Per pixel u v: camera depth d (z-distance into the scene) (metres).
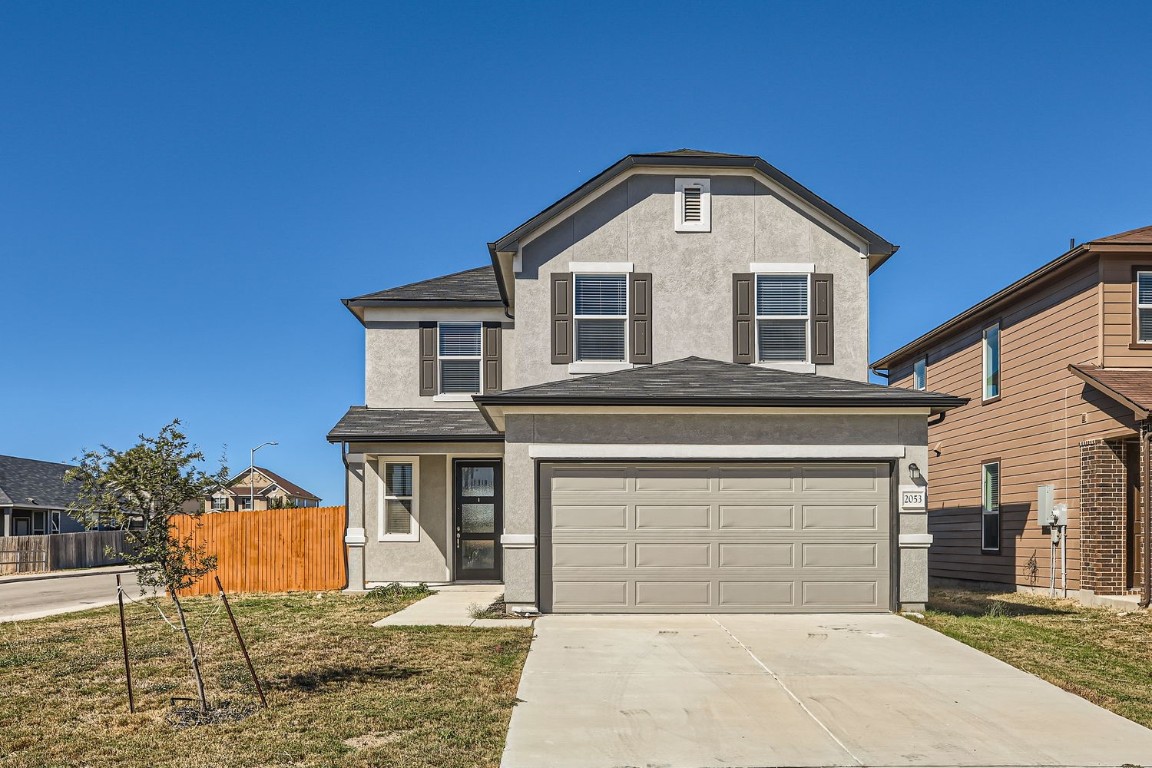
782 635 11.45
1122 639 11.71
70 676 9.76
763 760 6.86
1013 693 8.77
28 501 40.88
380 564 18.58
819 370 16.14
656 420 13.23
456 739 7.29
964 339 21.83
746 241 16.38
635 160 16.22
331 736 7.39
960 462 21.89
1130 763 6.84
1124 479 15.38
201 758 6.91
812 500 13.27
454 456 18.84
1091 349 15.98
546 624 12.29
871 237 16.30
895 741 7.31
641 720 7.82
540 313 16.16
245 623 13.17
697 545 13.20
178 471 8.17
